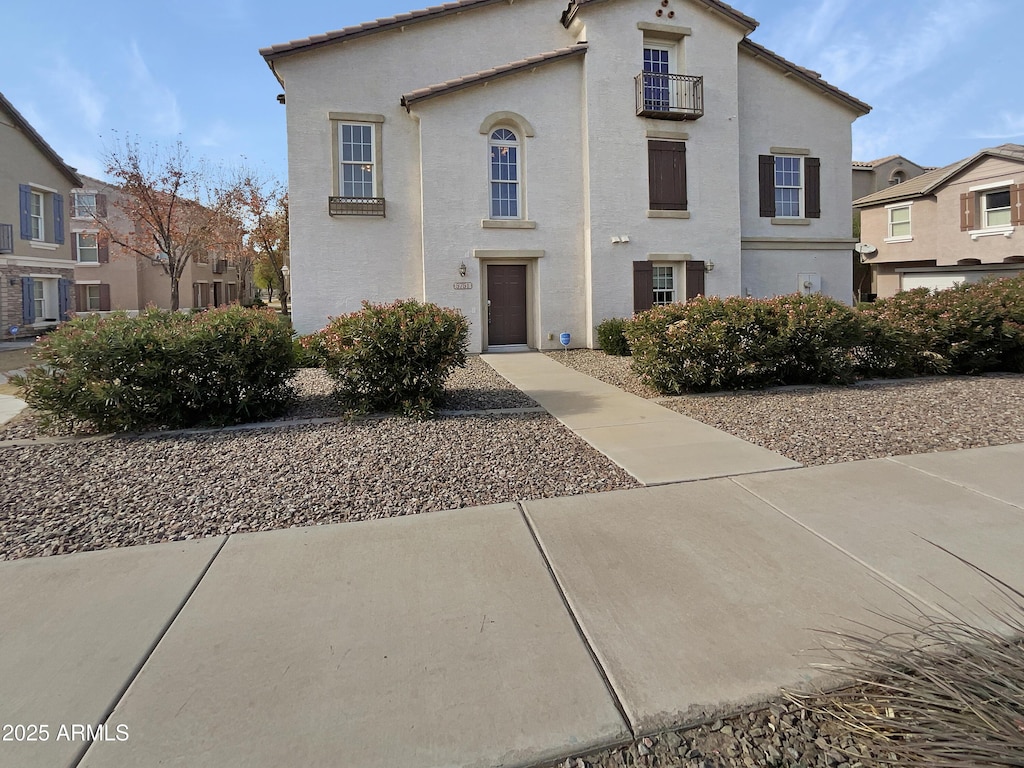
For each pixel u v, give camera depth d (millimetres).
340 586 3436
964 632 2623
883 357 10180
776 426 6891
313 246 14062
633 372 10008
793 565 3604
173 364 6988
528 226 14672
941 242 23438
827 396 8523
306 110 13938
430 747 2279
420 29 14570
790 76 16859
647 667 2711
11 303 21047
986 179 21828
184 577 3549
